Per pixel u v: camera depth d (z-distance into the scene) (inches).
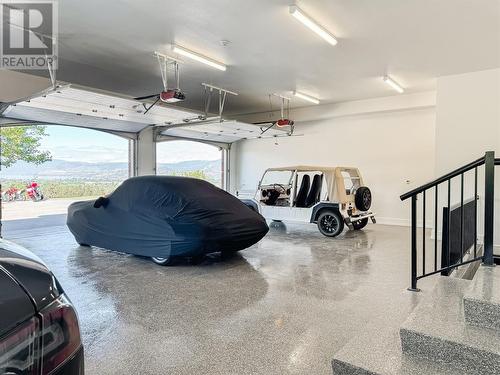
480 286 97.0
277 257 207.5
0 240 56.0
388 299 135.9
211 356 94.0
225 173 489.4
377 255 213.3
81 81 297.9
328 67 260.2
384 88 320.8
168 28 191.9
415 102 339.6
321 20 180.9
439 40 206.4
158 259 186.9
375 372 76.1
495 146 251.8
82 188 377.4
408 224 355.9
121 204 205.2
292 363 90.7
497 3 162.2
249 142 480.4
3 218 339.6
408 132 356.8
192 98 368.5
